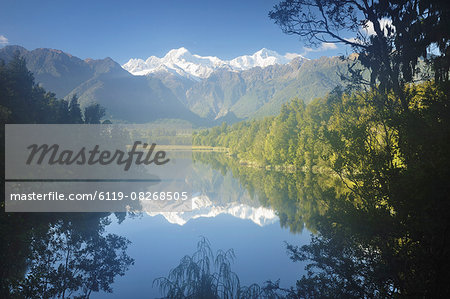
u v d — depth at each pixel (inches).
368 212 409.7
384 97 472.4
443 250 293.1
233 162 4370.1
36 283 509.4
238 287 510.0
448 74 382.6
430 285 316.2
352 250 500.7
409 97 418.3
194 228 1011.3
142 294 517.7
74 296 508.7
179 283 520.4
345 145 459.2
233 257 711.1
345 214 452.8
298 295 489.4
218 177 2763.3
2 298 460.8
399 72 447.2
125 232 949.8
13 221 738.8
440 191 264.8
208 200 1670.8
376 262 443.2
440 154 275.9
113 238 868.0
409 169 319.6
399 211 353.1
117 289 540.7
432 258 302.2
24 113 1759.4
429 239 310.7
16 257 607.2
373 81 481.1
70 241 784.3
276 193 1739.7
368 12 451.8
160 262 681.0
